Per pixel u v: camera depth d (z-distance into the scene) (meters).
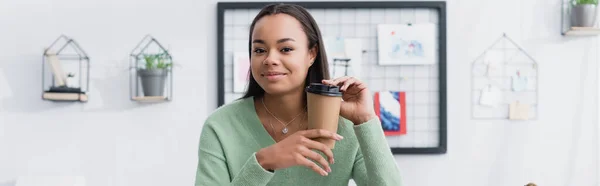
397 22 2.85
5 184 2.83
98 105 2.85
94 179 2.85
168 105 2.85
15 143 2.84
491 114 2.87
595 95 2.87
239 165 1.15
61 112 2.85
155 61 2.82
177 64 2.84
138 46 2.85
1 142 2.83
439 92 2.85
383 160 1.10
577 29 2.73
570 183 2.88
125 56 2.85
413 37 2.84
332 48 2.83
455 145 2.87
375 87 2.86
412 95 2.86
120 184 2.85
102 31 2.85
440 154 2.87
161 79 2.77
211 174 1.13
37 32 2.84
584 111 2.87
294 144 0.97
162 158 2.85
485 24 2.87
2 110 2.83
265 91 1.15
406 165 2.86
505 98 2.87
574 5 2.78
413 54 2.85
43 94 2.75
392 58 2.84
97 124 2.85
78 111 2.85
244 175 1.00
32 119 2.84
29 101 2.84
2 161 2.83
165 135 2.85
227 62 2.85
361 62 2.85
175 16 2.85
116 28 2.85
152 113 2.85
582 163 2.87
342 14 2.85
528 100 2.88
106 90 2.85
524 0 2.87
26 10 2.84
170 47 2.84
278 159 0.98
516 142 2.88
